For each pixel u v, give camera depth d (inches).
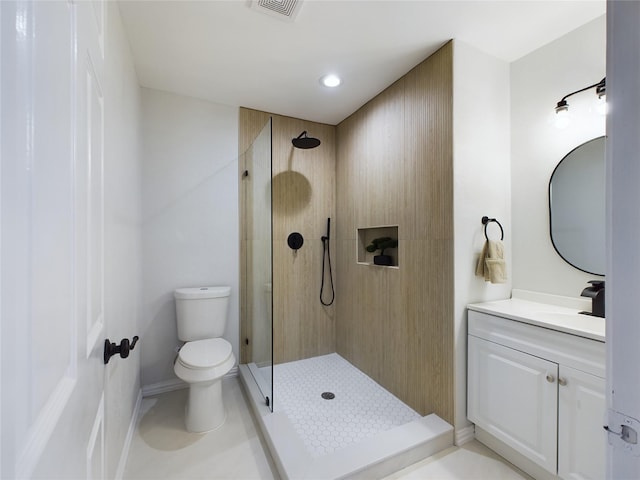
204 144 92.6
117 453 50.9
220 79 81.0
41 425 15.0
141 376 84.1
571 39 62.6
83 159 24.0
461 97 65.1
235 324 97.6
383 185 86.3
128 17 57.2
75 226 21.2
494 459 59.5
